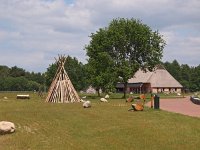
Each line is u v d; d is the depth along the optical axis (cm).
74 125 2838
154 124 2741
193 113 3562
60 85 6191
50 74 11712
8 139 2316
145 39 8719
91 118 3209
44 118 3312
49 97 6169
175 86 15388
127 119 3084
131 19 8888
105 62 8519
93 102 5741
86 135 2419
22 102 5969
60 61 6325
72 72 12138
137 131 2450
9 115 3575
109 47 8775
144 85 15212
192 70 19712
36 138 2341
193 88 18200
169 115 3312
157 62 8956
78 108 4316
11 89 17262
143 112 3656
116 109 4078
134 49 8862
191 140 2161
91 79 8581
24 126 2852
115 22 8900
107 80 8350
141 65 8919
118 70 8419
